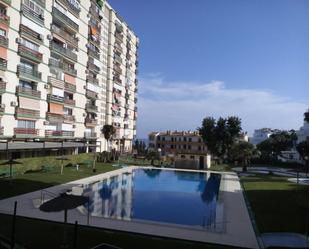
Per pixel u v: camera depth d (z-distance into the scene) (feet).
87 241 54.44
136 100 342.23
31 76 147.43
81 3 198.49
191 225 72.33
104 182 128.06
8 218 65.57
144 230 63.21
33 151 154.51
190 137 360.28
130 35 316.19
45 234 56.70
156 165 204.64
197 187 130.62
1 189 95.04
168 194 112.47
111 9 264.11
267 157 248.32
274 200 97.25
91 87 217.56
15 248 45.93
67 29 185.88
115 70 275.39
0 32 129.39
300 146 238.07
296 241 58.49
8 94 134.51
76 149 200.85
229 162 252.62
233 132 254.88
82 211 76.54
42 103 159.02
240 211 82.79
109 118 265.75
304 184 133.39
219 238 60.64
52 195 91.61
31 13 146.30
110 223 66.74
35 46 152.46
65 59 181.88
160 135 372.38
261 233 63.67
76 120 197.77
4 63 130.82
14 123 138.62
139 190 117.80
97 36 225.35
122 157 235.61
